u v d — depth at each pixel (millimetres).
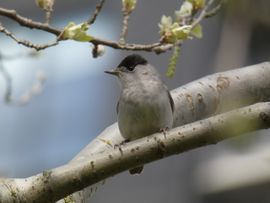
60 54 17922
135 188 15586
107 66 17234
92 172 5809
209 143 5883
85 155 6320
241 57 8594
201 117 7547
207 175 15234
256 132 5770
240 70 7613
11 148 17906
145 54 15930
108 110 17141
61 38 6145
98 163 5828
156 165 15664
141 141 5906
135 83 8039
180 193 15352
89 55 17562
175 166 15500
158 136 5906
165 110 7637
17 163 17766
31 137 17859
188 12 7094
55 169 5844
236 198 14797
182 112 7512
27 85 17500
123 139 7953
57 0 17891
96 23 17344
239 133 5656
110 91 17234
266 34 14688
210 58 15258
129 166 5859
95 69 17469
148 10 16453
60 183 5777
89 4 17656
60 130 17734
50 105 17828
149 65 8266
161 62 15789
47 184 5770
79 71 17703
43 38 17797
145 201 15484
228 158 15156
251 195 14797
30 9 17766
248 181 14648
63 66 17922
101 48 6500
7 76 9141
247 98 7504
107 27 17219
